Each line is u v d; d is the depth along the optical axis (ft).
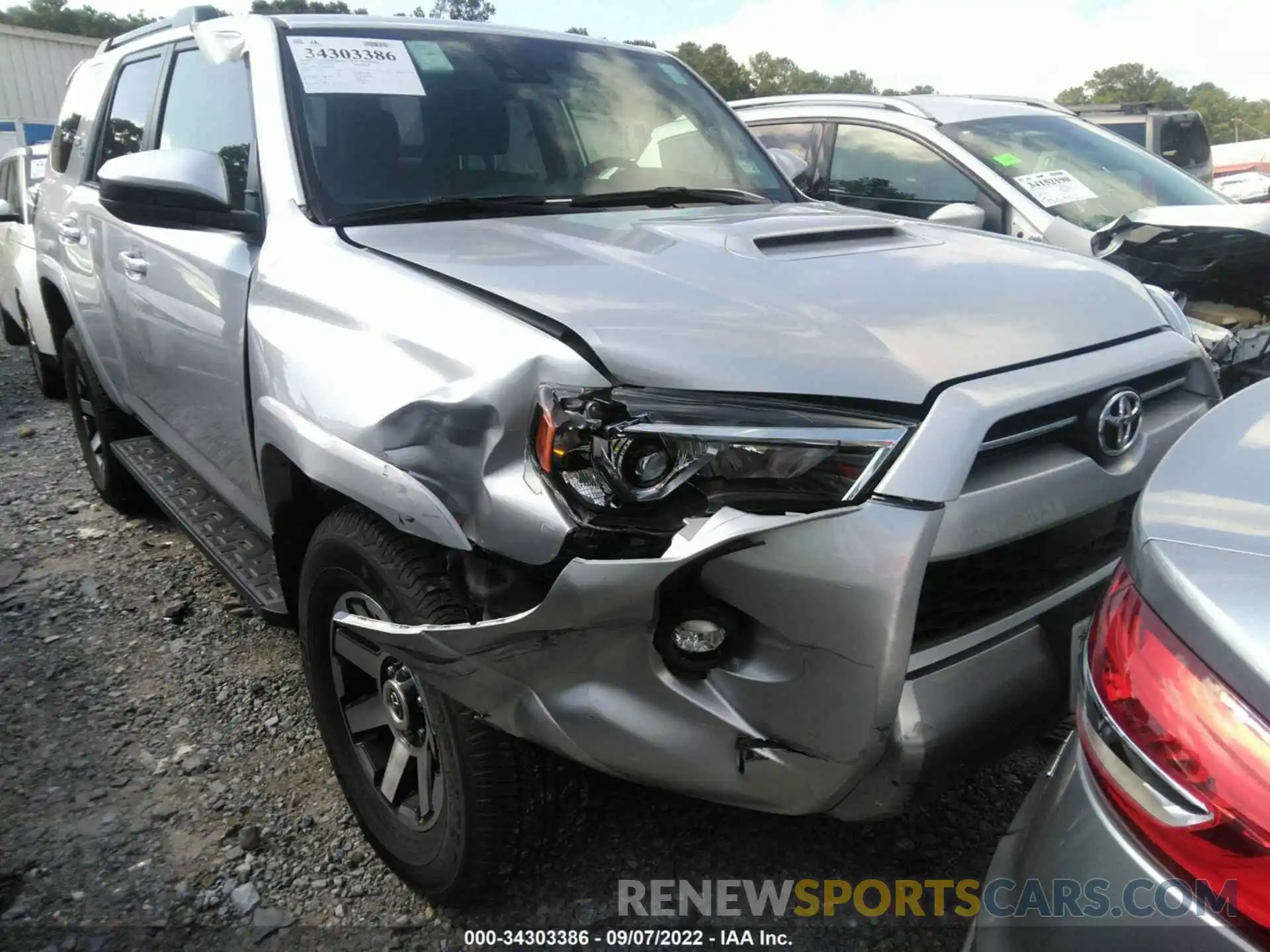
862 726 5.24
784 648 5.38
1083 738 4.14
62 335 15.12
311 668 7.71
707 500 5.32
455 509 5.86
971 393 5.54
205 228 8.35
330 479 6.48
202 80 10.34
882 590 5.09
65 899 7.27
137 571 12.80
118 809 8.23
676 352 5.57
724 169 10.92
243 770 8.75
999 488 5.58
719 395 5.41
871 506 5.18
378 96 9.04
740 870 7.50
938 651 5.67
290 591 8.38
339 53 9.21
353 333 6.69
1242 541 3.86
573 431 5.38
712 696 5.59
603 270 6.61
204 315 8.95
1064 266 7.77
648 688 5.57
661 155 10.45
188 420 10.17
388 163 8.69
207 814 8.18
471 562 5.97
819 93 19.22
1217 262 13.56
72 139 14.76
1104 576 6.61
